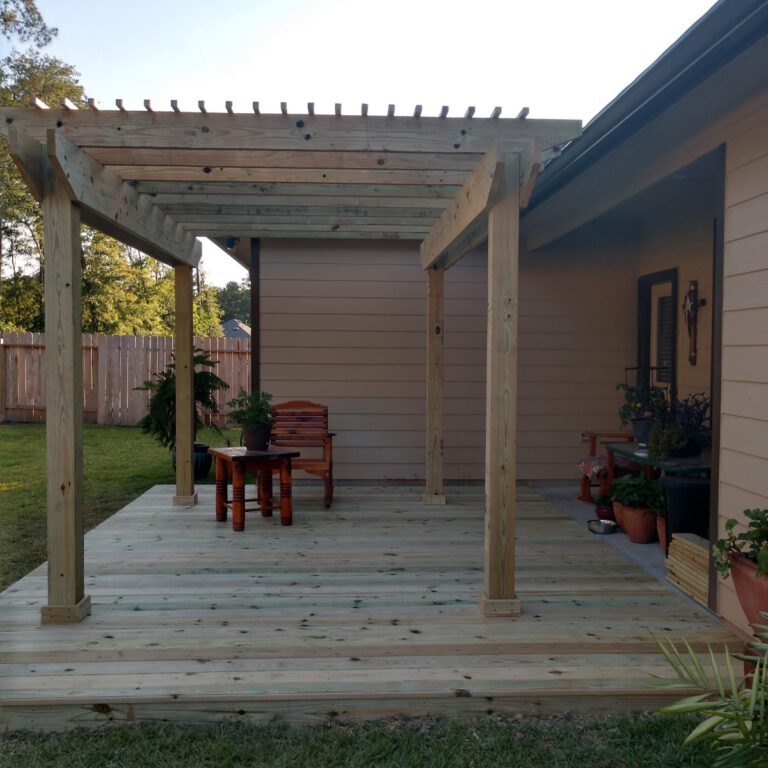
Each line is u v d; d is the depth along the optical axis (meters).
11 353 12.00
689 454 4.54
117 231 4.05
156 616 3.27
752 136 2.96
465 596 3.57
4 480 7.39
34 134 3.03
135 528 5.00
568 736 2.40
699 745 2.32
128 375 11.86
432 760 2.25
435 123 3.10
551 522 5.24
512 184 3.21
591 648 2.92
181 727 2.47
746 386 3.03
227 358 12.00
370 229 5.44
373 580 3.84
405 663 2.77
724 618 3.23
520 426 6.75
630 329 6.74
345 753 2.29
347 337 6.69
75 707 2.48
